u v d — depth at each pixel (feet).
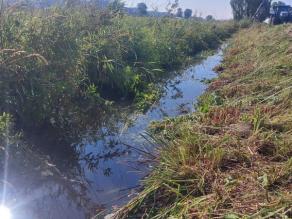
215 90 27.45
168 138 18.04
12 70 18.85
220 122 18.26
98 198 14.30
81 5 32.58
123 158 17.71
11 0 21.68
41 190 14.44
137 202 12.89
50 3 28.07
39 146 18.71
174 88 33.01
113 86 29.07
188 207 11.60
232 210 11.14
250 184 12.42
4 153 15.16
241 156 14.24
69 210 13.37
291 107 19.60
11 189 14.03
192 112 23.02
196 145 15.14
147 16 53.26
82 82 26.68
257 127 16.42
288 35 47.80
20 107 19.60
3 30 19.57
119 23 34.78
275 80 25.95
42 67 20.25
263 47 43.19
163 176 13.58
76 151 18.72
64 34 22.49
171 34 49.62
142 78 32.17
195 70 43.16
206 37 73.92
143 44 36.09
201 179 12.87
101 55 29.37
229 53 52.60
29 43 20.57
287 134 16.07
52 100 20.90
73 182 15.46
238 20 132.98
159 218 11.87
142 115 24.66
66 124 21.81
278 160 14.20
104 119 23.62
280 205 10.98
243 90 25.23
